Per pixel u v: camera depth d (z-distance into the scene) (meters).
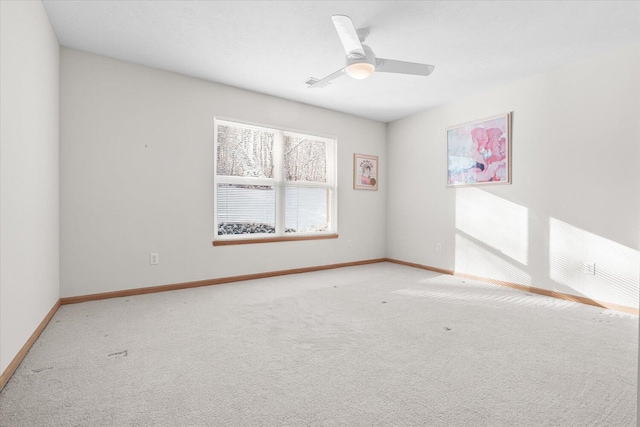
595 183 2.91
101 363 1.80
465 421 1.32
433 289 3.48
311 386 1.58
